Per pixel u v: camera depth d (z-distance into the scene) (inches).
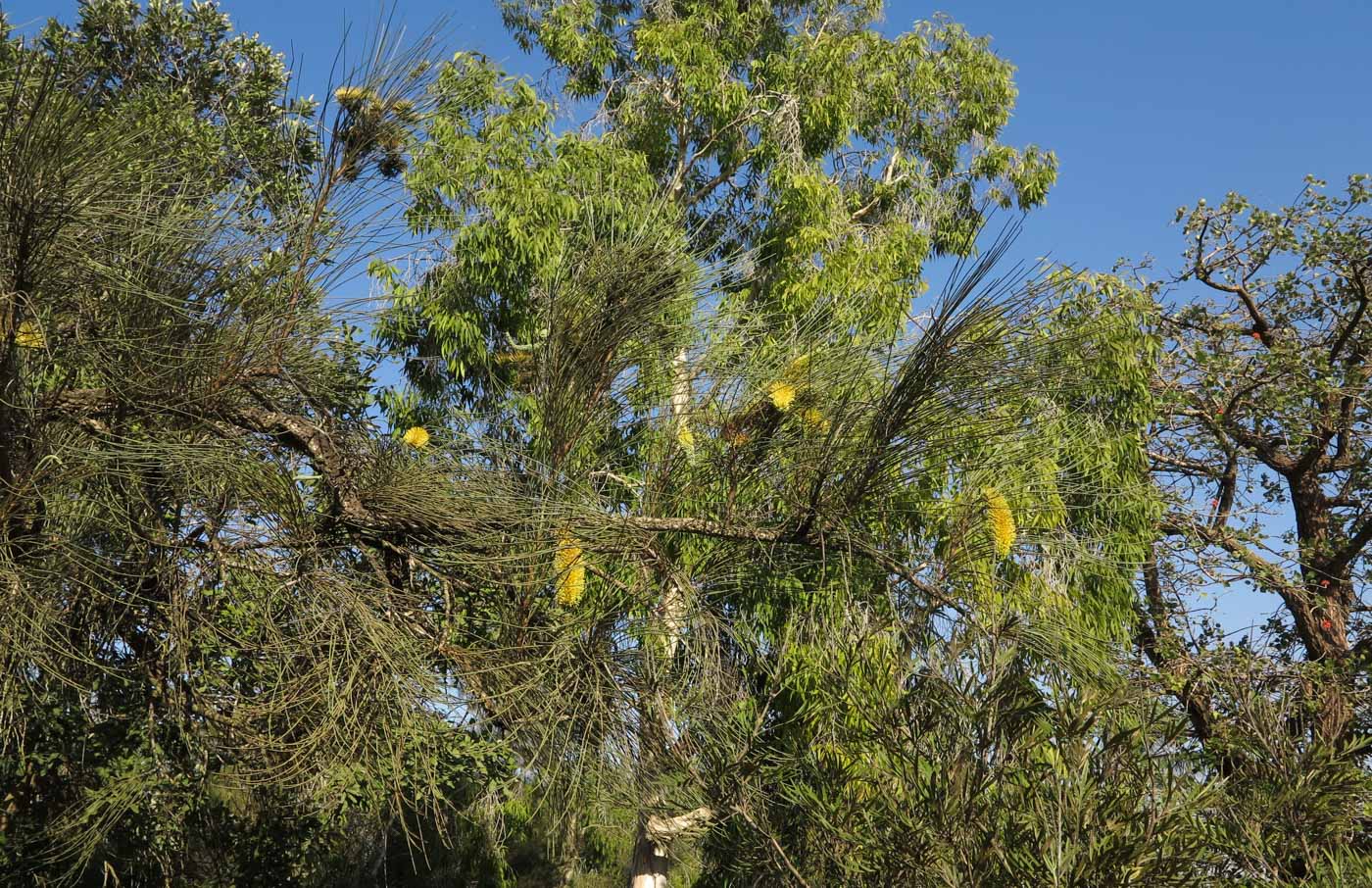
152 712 100.1
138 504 91.7
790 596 105.0
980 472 88.7
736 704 106.3
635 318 96.8
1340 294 341.4
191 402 93.8
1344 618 321.1
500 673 90.1
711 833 111.4
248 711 91.8
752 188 398.3
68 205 76.7
